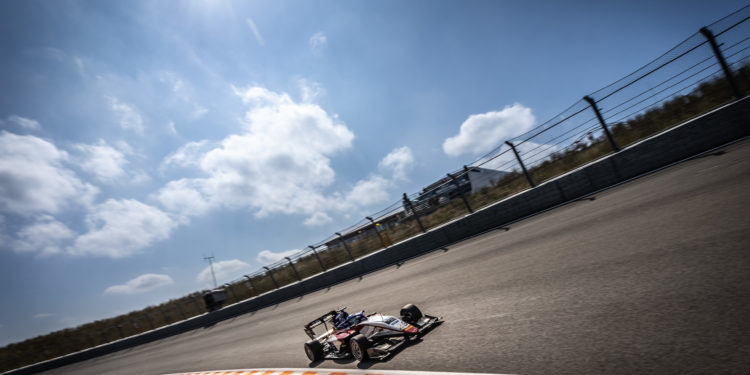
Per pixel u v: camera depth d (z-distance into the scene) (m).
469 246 12.01
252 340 11.05
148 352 20.00
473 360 3.76
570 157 13.76
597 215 7.98
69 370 25.59
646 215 6.34
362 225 19.41
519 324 4.23
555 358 3.17
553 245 7.15
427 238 15.97
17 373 30.56
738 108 8.83
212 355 11.06
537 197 12.86
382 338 5.42
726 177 6.40
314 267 23.05
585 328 3.49
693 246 4.29
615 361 2.77
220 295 26.98
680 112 11.46
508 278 6.27
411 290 8.81
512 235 10.38
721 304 2.94
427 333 5.22
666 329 2.92
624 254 5.00
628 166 10.82
